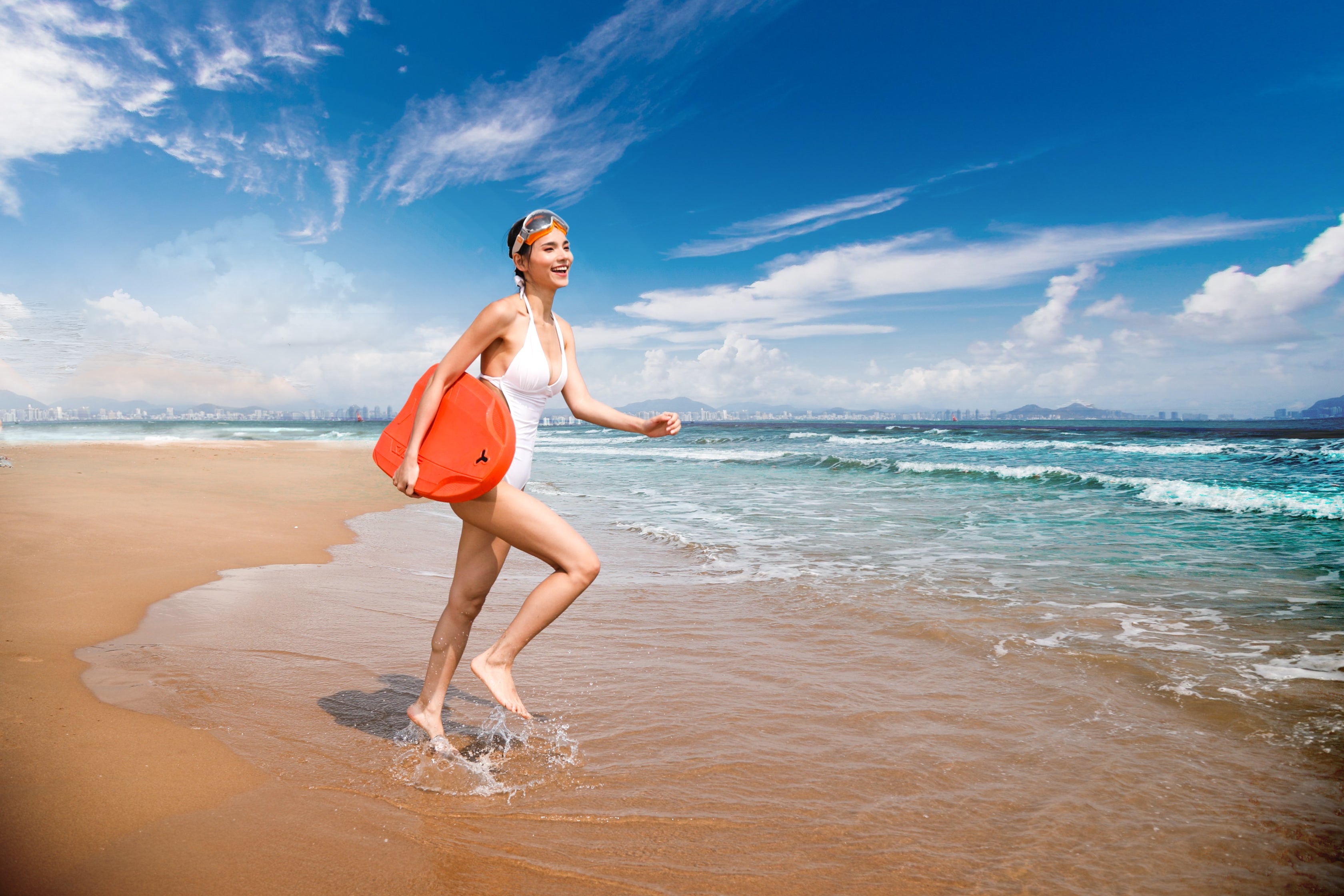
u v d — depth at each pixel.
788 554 7.16
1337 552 7.02
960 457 22.44
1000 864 2.04
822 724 3.06
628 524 9.26
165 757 2.43
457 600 2.68
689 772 2.60
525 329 2.58
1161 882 1.96
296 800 2.24
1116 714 3.15
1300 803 2.38
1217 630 4.42
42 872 1.73
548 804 2.34
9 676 3.04
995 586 5.69
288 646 3.87
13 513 7.01
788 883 1.93
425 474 2.50
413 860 1.96
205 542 6.59
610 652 4.07
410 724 2.94
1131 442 28.50
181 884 1.74
